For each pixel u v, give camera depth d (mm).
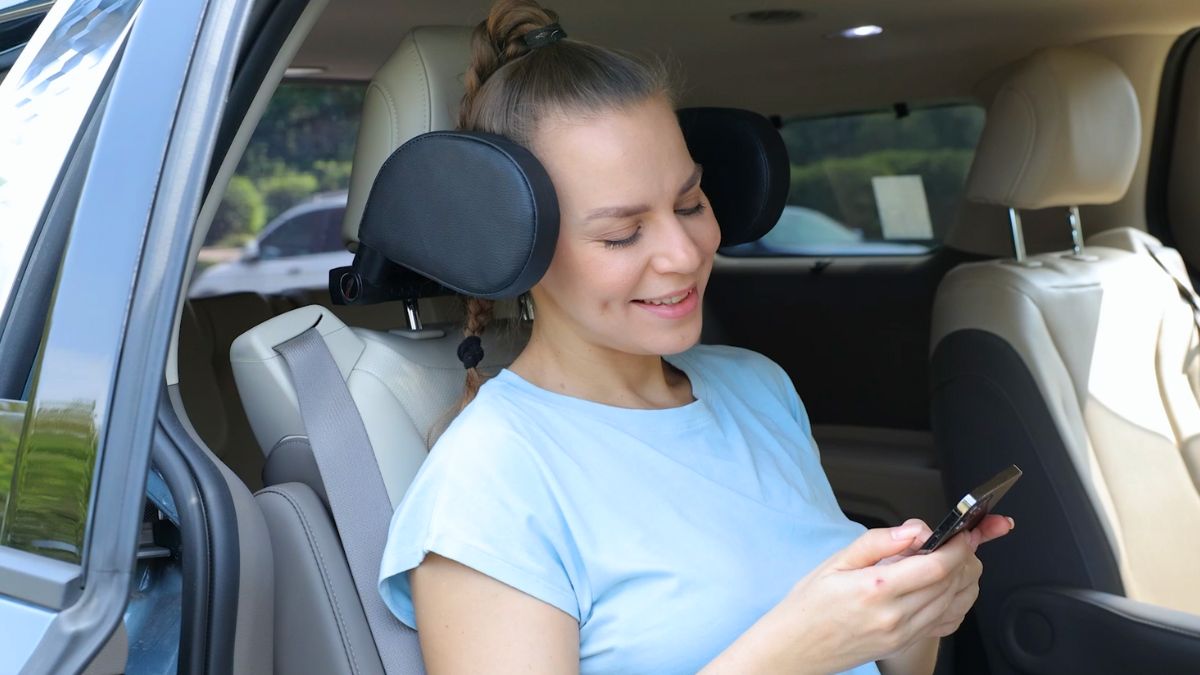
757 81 2689
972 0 2154
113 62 1009
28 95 1101
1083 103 2162
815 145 3191
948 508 2152
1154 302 2256
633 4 2010
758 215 1341
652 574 1045
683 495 1095
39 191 1035
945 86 2811
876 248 3211
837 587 932
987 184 2236
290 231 7820
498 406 1097
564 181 1050
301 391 1170
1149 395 2174
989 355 2045
